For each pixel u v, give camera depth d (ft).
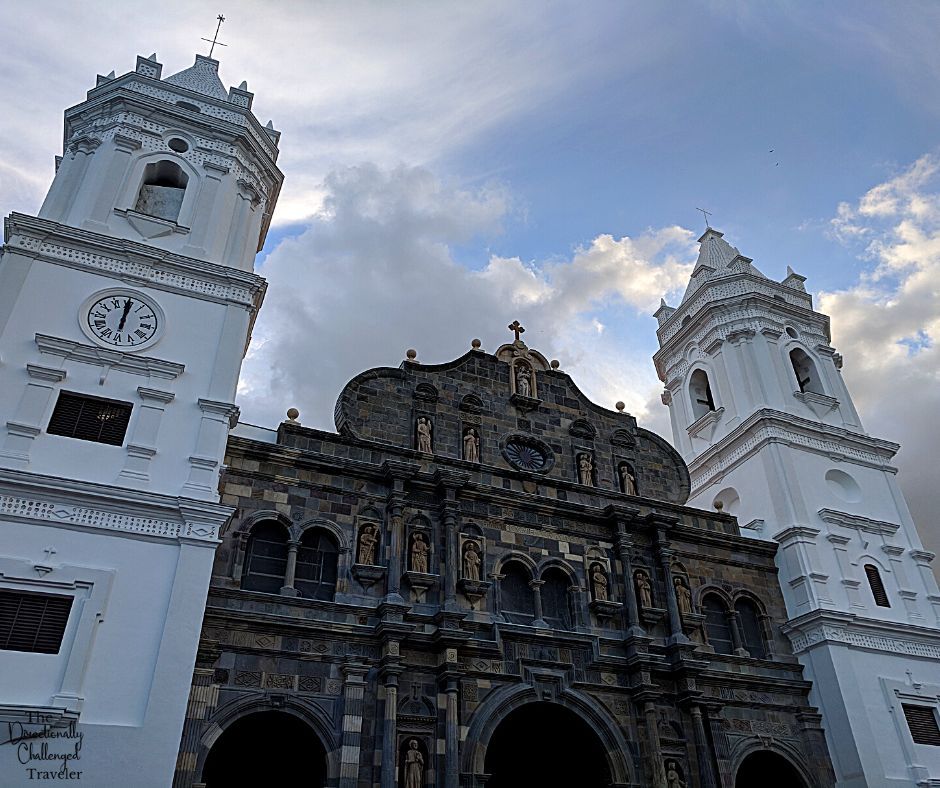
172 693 72.49
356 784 79.92
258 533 92.38
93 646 72.54
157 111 113.80
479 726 87.97
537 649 97.09
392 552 95.09
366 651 88.22
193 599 77.77
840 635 114.73
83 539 77.36
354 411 107.45
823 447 138.72
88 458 82.43
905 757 107.65
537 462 116.78
